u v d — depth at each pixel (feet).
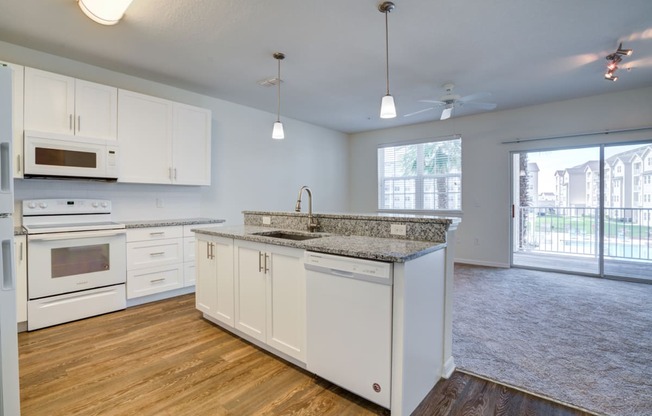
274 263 7.18
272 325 7.28
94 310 9.79
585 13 7.93
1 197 4.79
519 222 18.20
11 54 9.51
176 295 12.01
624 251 14.67
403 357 5.16
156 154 11.78
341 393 6.09
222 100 15.05
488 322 9.52
